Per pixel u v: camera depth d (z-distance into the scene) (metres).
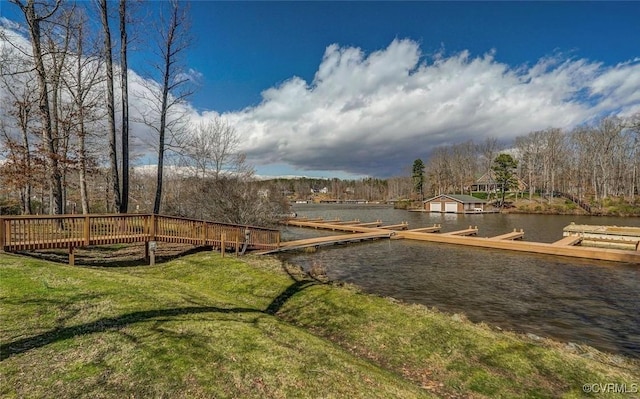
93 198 25.03
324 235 24.95
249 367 3.90
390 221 37.97
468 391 4.23
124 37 14.01
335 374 3.99
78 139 17.05
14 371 3.42
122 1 13.91
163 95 16.09
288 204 32.81
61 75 14.66
